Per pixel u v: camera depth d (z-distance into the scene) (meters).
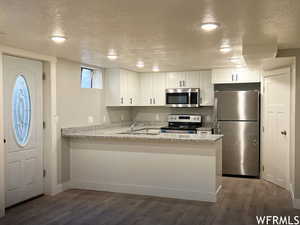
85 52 4.34
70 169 5.13
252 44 3.66
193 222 3.54
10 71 4.07
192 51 4.27
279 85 5.05
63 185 4.96
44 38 3.45
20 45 3.84
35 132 4.52
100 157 4.94
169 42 3.67
